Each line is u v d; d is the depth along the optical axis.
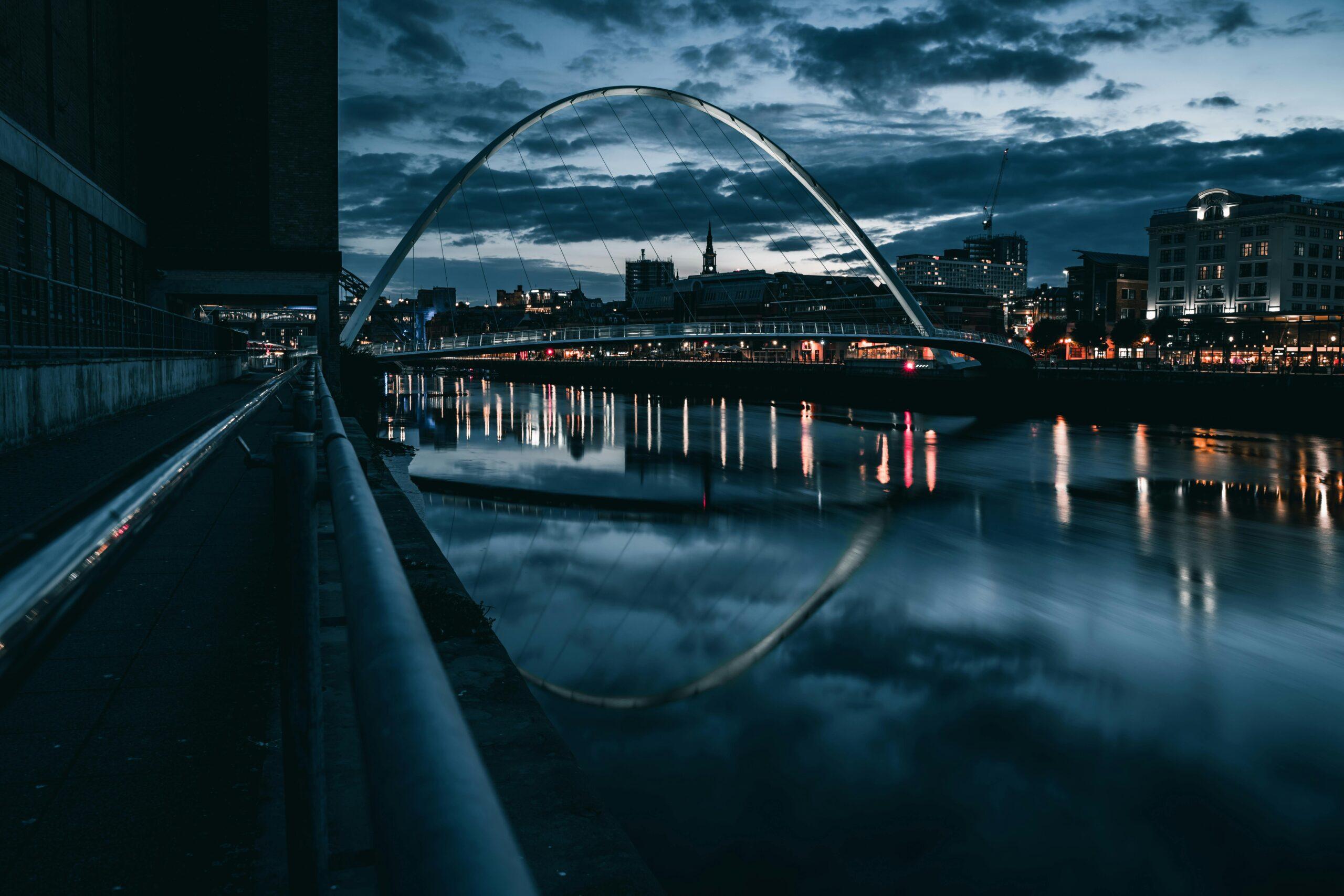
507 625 16.11
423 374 178.25
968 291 194.62
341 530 1.45
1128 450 48.38
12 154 22.73
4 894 2.58
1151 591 18.83
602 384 158.75
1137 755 10.90
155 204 43.59
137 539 0.96
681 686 13.19
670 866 8.36
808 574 20.31
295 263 44.59
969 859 8.53
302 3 44.69
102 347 19.39
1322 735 11.51
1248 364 98.81
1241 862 8.58
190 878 2.70
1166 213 148.00
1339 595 18.34
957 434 59.06
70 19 29.55
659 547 22.98
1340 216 136.38
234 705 4.11
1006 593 18.64
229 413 2.52
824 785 10.00
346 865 2.15
